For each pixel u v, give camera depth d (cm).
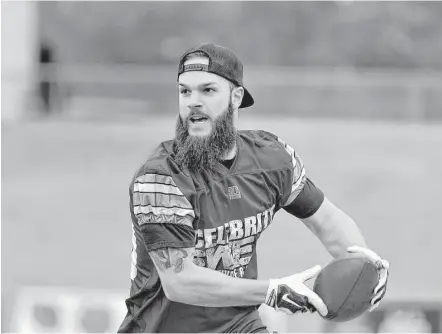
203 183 986
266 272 3666
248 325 1030
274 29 7931
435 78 4509
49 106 4400
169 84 4431
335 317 993
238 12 8081
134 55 8450
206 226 983
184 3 8194
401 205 3875
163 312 1012
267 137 1074
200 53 977
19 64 4447
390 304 3547
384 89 4428
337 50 7869
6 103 4338
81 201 3869
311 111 4456
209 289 952
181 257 952
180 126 985
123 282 3750
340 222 1118
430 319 3559
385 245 3822
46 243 3809
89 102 4422
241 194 1003
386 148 4003
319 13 7850
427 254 3797
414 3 7788
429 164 3928
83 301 3438
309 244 3666
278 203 1063
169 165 973
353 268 998
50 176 3956
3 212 3838
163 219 951
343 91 4462
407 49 7781
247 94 1027
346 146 3988
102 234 3816
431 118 4394
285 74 4512
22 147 4012
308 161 3981
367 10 7850
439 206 3866
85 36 8319
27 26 4491
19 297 3544
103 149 4025
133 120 4203
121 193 3891
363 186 3919
